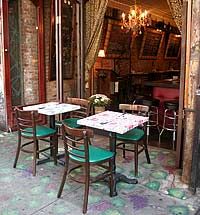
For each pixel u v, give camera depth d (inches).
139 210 108.6
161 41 418.3
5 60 205.2
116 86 312.3
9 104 211.0
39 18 222.7
